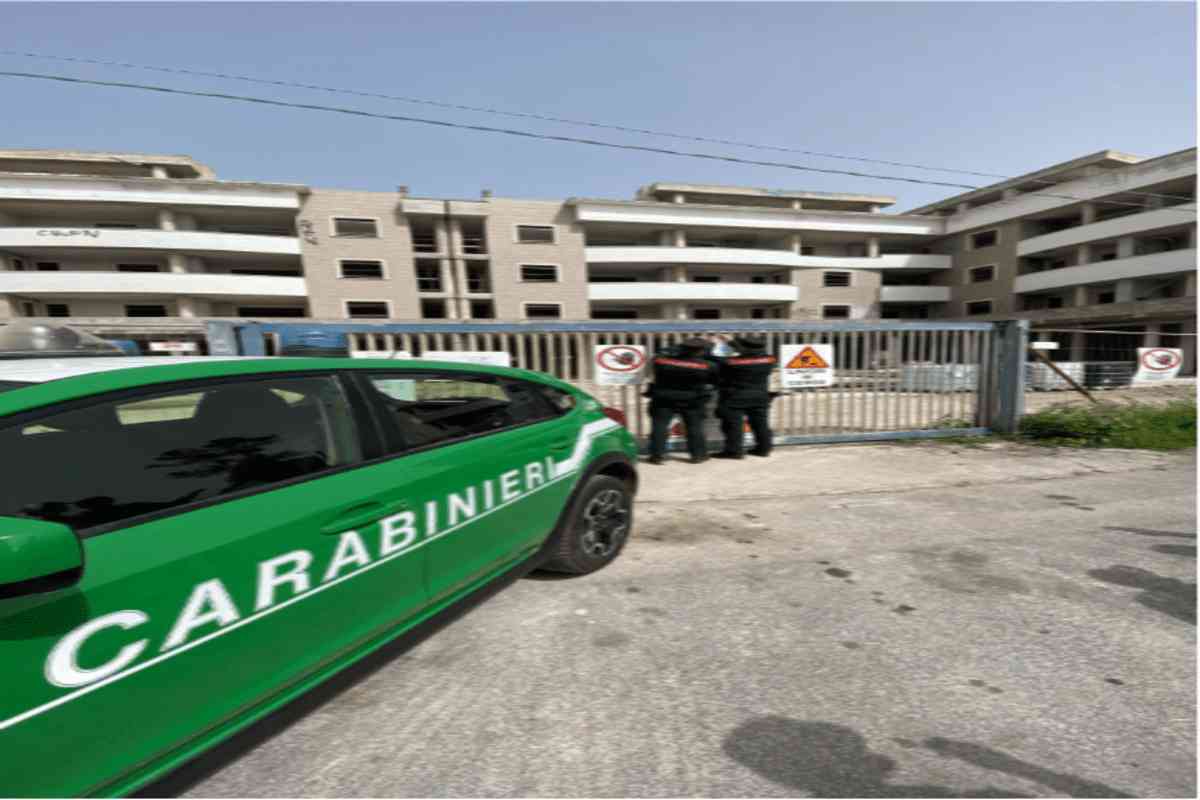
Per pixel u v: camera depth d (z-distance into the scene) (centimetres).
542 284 3056
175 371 144
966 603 266
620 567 314
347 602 163
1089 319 2817
